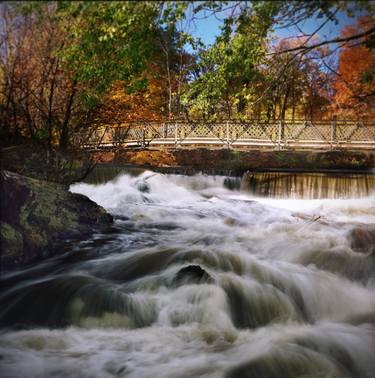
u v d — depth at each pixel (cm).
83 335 539
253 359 492
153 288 621
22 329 556
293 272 698
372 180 1400
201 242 848
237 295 618
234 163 1681
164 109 2144
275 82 798
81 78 786
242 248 808
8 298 611
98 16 643
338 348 529
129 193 1347
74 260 726
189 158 1753
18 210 729
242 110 891
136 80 850
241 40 716
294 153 1720
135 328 556
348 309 636
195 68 866
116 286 626
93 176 1452
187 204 1295
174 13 639
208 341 529
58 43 862
